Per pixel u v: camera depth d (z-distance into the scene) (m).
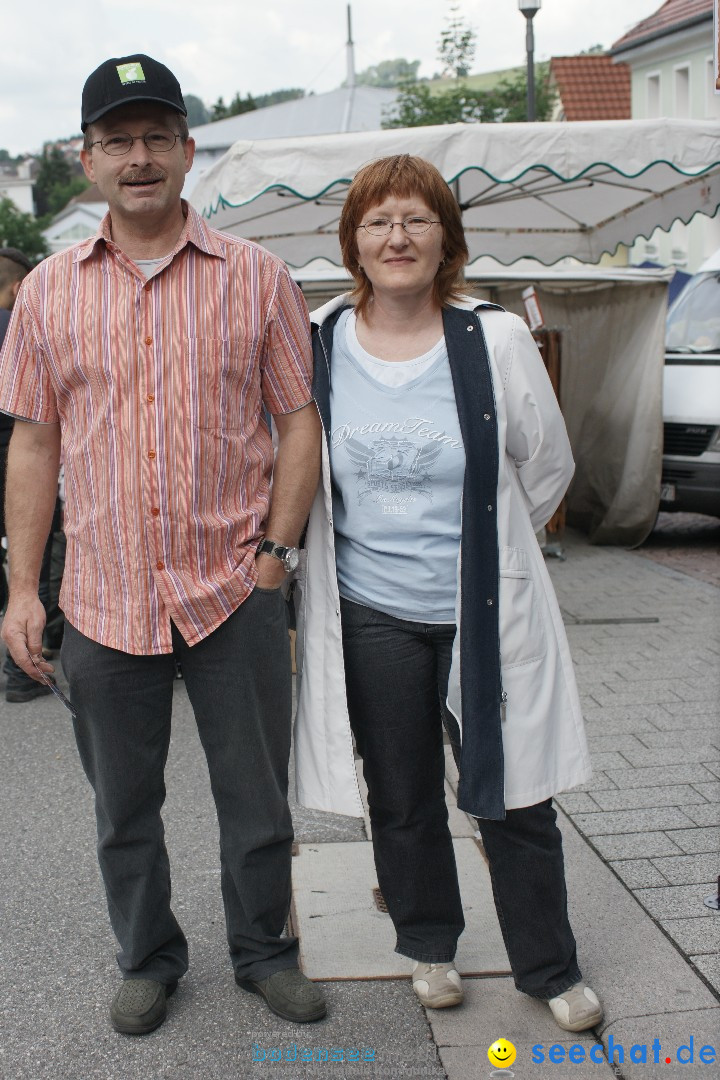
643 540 9.02
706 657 5.88
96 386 2.51
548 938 2.73
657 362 8.59
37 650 2.70
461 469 2.56
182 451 2.51
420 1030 2.75
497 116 25.50
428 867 2.82
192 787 4.39
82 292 2.51
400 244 2.52
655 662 5.81
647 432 8.69
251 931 2.85
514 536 2.62
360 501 2.62
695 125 5.56
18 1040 2.76
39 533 2.71
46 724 5.21
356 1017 2.80
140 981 2.80
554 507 2.75
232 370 2.54
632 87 26.00
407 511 2.60
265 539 2.65
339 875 3.56
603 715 5.02
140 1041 2.74
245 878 2.78
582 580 7.84
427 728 2.74
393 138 5.49
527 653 2.61
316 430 2.66
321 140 5.56
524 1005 2.83
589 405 9.20
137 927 2.77
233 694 2.66
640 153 5.55
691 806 4.00
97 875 3.65
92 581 2.60
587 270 8.68
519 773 2.59
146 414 2.50
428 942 2.86
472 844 3.72
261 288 2.57
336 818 4.02
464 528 2.55
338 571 2.70
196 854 3.78
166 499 2.52
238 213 7.02
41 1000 2.93
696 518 10.88
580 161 5.51
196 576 2.58
